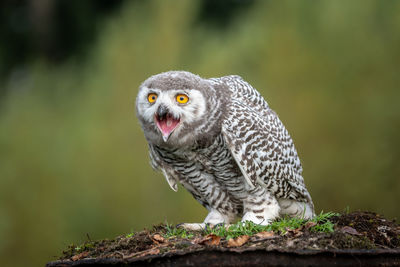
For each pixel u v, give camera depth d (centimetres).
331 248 537
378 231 581
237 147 694
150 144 745
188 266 536
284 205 779
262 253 534
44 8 2402
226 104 707
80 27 2408
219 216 777
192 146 702
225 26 2206
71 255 620
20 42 2492
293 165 763
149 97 694
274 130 742
